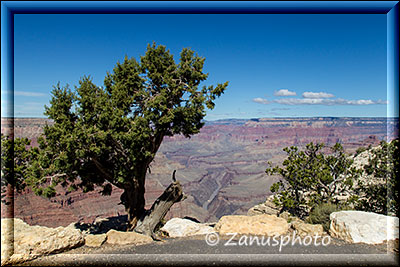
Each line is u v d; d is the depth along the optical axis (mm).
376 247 10797
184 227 15133
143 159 18328
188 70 17906
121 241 12539
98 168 17609
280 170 24406
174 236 14289
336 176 23078
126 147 16656
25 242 10805
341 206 18125
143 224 16797
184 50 18422
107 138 16109
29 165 18312
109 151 16969
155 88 18172
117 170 17812
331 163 23438
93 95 16594
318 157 23828
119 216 26922
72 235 11773
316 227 13008
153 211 17141
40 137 16344
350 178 22375
